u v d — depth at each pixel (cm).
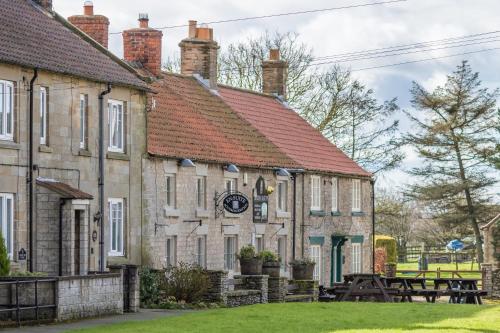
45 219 3897
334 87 8062
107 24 4884
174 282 4278
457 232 9112
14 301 3262
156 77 5356
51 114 4016
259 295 4703
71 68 4094
